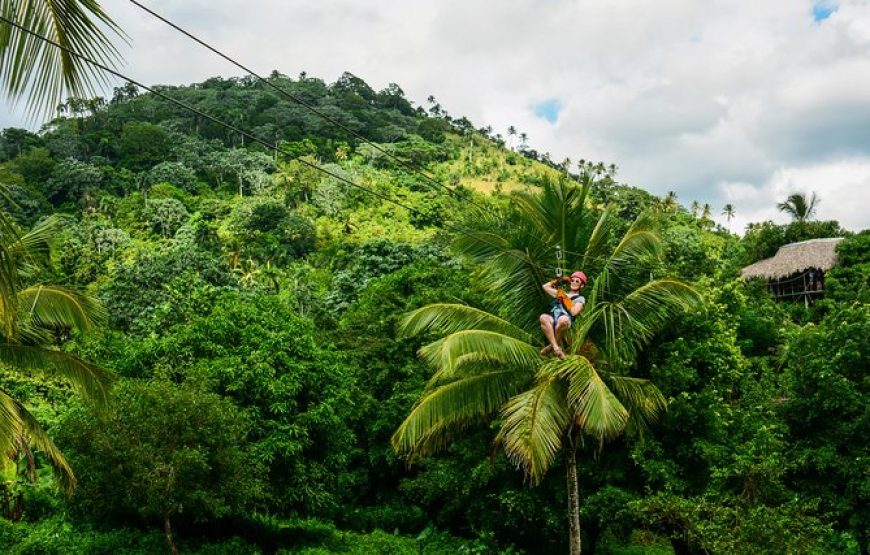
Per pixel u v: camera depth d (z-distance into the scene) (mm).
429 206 106875
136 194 104438
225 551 20828
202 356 23641
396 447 14422
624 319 15203
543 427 13008
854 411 18000
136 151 121812
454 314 15117
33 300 13539
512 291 15781
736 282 32250
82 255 66312
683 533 16609
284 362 23516
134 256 74562
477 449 20078
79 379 13508
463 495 21875
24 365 13328
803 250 46812
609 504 18328
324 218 100812
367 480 29594
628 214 83875
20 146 117375
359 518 27938
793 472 18188
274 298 27328
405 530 27688
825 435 18312
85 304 14109
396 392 28328
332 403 23719
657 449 18328
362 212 105125
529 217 16156
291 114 151875
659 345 19406
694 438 18219
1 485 20375
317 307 44062
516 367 14977
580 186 16594
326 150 137125
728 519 15516
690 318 19562
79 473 18844
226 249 81500
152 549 19906
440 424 14758
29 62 7434
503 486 20297
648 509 16469
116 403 18734
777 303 44438
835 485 17719
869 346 18266
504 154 160875
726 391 20703
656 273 17531
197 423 18734
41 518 21344
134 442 18109
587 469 19109
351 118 155500
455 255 16266
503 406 13961
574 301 13484
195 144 126500
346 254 70375
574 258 16094
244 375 22109
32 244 13891
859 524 17016
